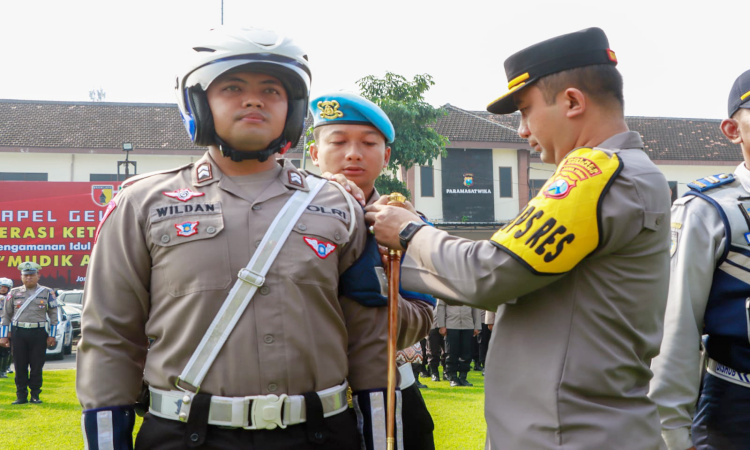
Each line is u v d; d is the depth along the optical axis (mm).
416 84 18312
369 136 3066
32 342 8836
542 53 2039
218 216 2029
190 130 2131
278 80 2113
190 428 1931
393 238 2145
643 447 1908
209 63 2039
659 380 2535
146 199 2070
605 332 1902
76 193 20047
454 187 27672
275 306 1981
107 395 2004
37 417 7594
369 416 2238
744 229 2602
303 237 2062
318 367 2027
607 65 2037
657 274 1975
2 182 19797
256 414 1927
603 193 1864
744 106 2783
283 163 2270
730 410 2643
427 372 10961
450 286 1980
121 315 2055
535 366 1936
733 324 2594
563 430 1876
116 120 27531
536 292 1978
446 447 5488
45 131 26547
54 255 19906
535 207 1907
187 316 1967
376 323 2293
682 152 30078
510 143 27766
